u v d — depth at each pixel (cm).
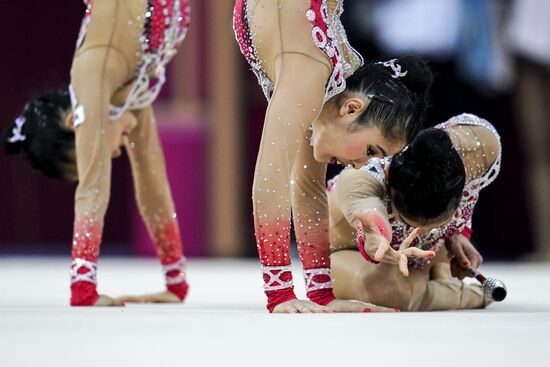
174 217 1112
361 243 811
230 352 521
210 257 2477
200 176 2448
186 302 1079
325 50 805
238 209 2495
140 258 2467
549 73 2259
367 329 639
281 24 808
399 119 806
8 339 580
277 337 589
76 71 990
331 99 821
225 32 2405
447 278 966
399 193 841
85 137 968
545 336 602
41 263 2186
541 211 2280
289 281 806
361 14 2447
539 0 2236
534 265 2153
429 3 2364
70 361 488
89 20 1002
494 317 757
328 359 496
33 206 2841
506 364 483
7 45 2800
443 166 831
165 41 1035
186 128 2422
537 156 2277
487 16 2305
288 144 786
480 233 2644
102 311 843
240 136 2473
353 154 820
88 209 959
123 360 491
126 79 1013
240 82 2480
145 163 1093
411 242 836
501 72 2302
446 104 2531
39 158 1056
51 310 858
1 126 2806
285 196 791
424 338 587
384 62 831
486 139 923
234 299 1127
